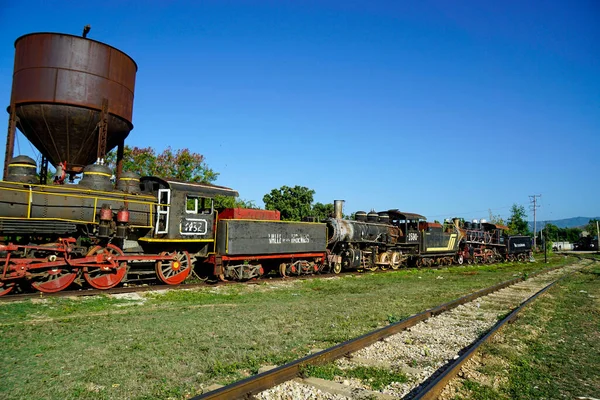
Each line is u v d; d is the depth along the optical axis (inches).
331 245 893.8
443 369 238.5
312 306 423.2
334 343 282.7
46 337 276.1
